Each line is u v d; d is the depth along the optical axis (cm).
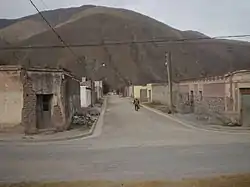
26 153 1652
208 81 3631
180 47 15638
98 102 7538
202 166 1298
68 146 1894
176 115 3969
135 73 15875
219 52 14900
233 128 2728
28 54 10150
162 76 16125
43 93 2434
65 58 12719
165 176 1139
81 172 1222
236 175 1131
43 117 2470
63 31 16750
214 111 3434
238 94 2933
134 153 1620
